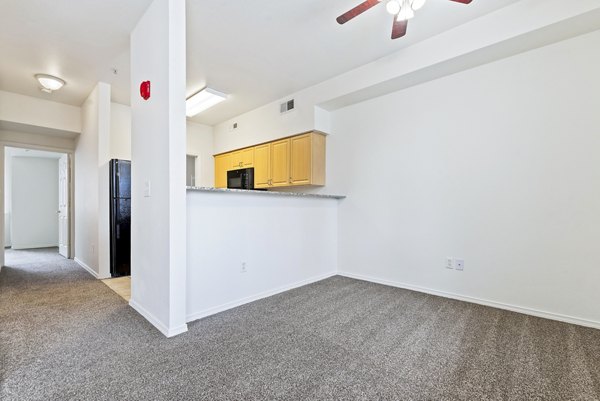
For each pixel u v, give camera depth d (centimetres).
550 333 207
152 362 165
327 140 406
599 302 217
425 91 309
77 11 229
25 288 314
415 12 234
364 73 324
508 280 257
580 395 140
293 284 323
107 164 368
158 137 212
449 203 292
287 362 167
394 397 137
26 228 647
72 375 152
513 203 255
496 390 143
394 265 333
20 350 177
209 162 552
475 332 208
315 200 357
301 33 264
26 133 436
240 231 266
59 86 353
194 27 254
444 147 296
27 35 261
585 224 223
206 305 238
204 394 138
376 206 351
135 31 251
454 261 288
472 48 246
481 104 272
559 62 233
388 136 340
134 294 254
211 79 360
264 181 455
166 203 201
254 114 463
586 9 197
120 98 412
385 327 216
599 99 218
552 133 237
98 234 360
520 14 222
